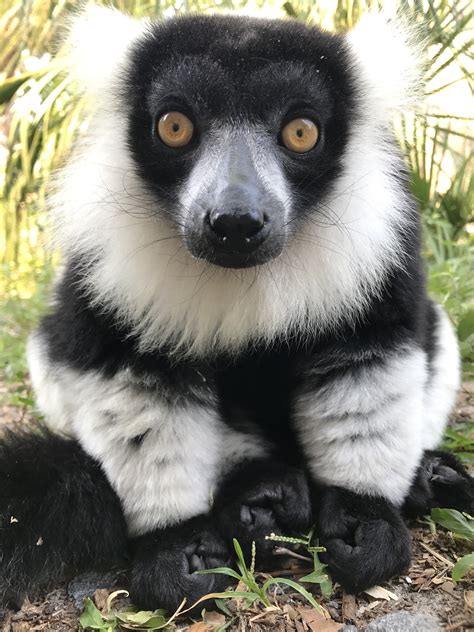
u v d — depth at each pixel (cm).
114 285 21
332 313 22
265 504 21
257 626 19
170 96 21
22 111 51
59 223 23
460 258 42
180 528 20
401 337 21
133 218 21
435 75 49
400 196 23
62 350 22
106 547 21
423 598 19
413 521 23
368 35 23
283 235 20
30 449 22
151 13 48
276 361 23
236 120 20
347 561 19
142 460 20
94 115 23
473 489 23
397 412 21
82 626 19
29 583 20
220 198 19
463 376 33
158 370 21
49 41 53
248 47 21
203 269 21
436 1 48
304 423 22
